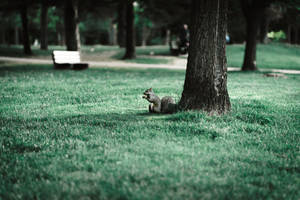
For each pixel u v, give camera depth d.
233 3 23.48
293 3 20.14
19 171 4.40
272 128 6.65
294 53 37.16
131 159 4.66
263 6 21.36
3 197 3.71
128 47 30.67
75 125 6.78
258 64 28.59
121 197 3.55
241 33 43.53
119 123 6.88
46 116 7.77
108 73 18.77
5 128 6.59
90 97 10.37
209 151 5.15
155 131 6.21
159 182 3.92
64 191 3.73
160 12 34.78
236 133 6.26
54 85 12.94
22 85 12.81
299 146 5.55
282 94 11.38
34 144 5.51
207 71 7.35
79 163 4.54
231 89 12.59
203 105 7.41
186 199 3.52
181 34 34.06
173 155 4.88
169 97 8.01
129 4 29.44
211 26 7.24
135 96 10.52
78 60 20.50
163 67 24.88
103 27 62.44
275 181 4.10
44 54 34.97
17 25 56.47
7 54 33.34
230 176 4.20
